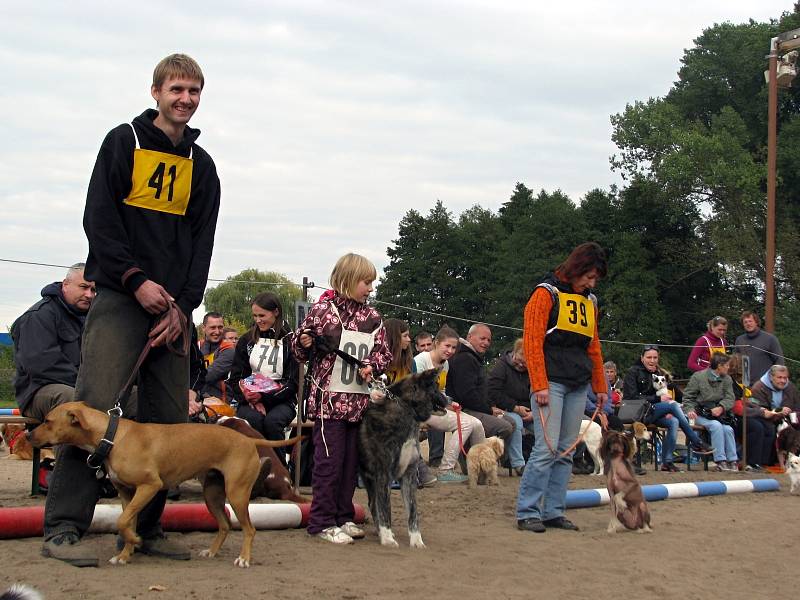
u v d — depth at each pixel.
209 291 51.84
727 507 8.68
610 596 4.87
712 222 43.84
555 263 47.88
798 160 41.31
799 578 5.57
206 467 4.89
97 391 4.73
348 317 6.01
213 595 4.23
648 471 11.97
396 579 4.88
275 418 7.95
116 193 4.76
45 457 7.85
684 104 48.28
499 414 10.84
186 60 4.90
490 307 55.06
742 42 47.03
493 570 5.31
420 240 58.34
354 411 5.98
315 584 4.61
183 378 5.04
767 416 12.69
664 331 43.97
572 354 6.98
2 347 29.92
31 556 4.75
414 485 6.07
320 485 6.02
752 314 14.29
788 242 40.81
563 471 7.14
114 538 5.45
